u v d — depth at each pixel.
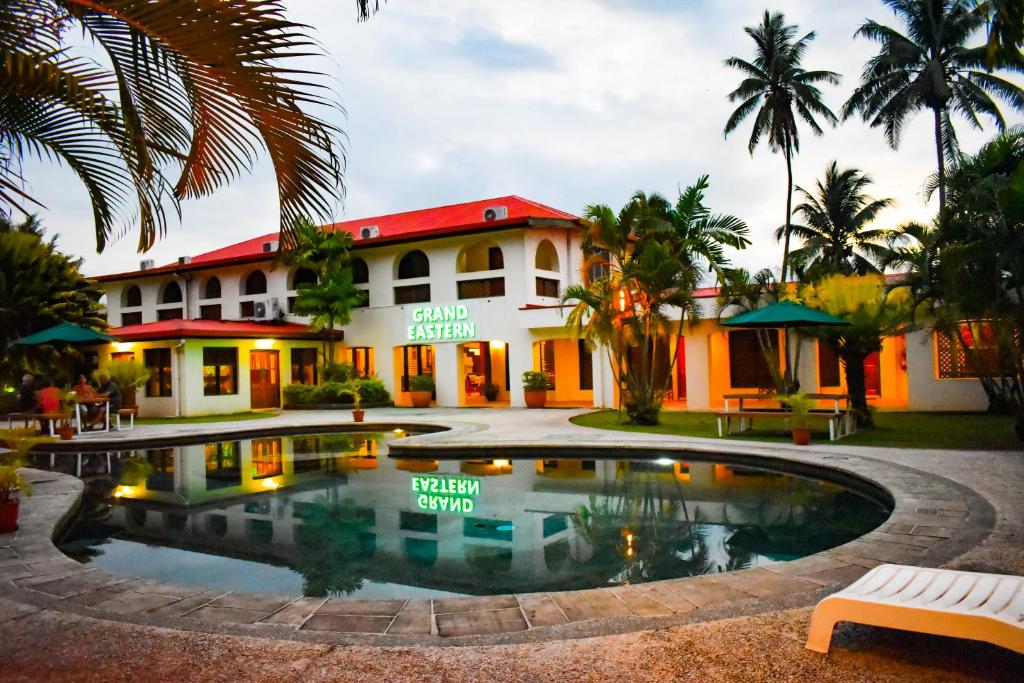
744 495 8.86
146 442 15.50
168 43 2.75
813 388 21.16
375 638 3.86
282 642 3.82
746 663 3.41
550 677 3.30
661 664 3.42
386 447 15.05
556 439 13.50
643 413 16.89
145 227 3.56
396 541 6.88
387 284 27.53
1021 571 4.81
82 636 3.97
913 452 10.96
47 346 24.05
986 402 18.81
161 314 32.97
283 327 28.03
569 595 4.57
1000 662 3.36
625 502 8.59
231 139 3.12
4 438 6.89
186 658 3.62
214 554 6.49
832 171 30.30
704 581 4.79
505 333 24.69
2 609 4.46
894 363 23.73
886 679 3.20
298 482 10.59
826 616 3.50
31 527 7.02
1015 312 10.77
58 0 2.81
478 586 5.37
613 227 16.59
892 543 5.60
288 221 3.30
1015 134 11.41
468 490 9.62
